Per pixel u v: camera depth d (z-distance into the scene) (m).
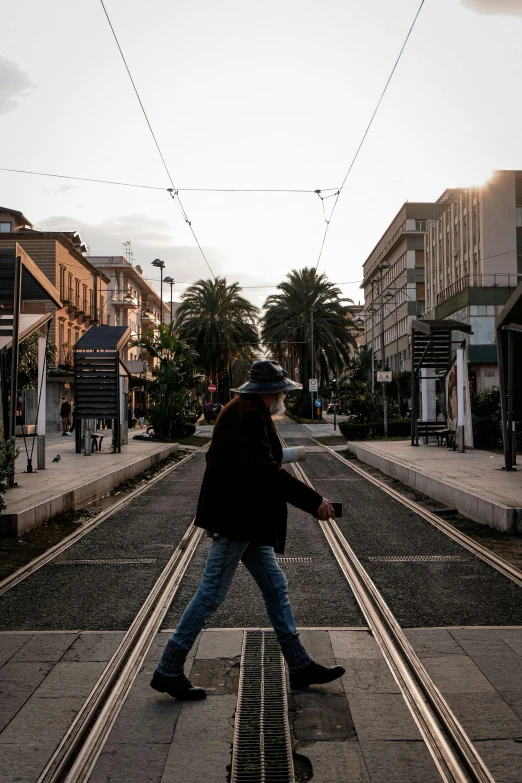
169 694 4.15
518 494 10.86
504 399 15.12
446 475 13.93
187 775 3.26
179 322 56.06
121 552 8.67
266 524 4.10
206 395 64.50
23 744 3.57
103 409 21.20
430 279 74.75
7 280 13.47
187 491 15.10
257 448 4.03
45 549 8.81
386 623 5.61
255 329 57.34
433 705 3.99
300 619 5.79
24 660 4.78
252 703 4.05
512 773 3.24
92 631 5.44
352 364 54.44
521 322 14.61
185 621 4.12
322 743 3.56
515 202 57.53
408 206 83.75
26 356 33.72
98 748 3.52
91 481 13.48
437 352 25.17
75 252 51.22
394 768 3.31
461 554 8.38
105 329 22.17
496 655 4.80
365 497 13.79
